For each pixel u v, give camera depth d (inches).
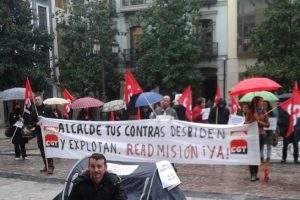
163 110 494.6
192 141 438.6
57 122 478.0
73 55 1262.3
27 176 479.8
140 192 263.4
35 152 669.3
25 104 531.2
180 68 1249.4
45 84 1101.1
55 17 1336.1
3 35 1029.2
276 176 458.9
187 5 1253.7
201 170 499.5
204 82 1391.5
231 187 411.8
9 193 409.7
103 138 464.1
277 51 1008.2
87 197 216.5
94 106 585.0
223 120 569.9
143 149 452.4
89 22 1266.0
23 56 1054.4
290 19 991.6
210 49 1362.0
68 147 475.8
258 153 421.4
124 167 277.7
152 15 1250.6
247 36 1301.7
